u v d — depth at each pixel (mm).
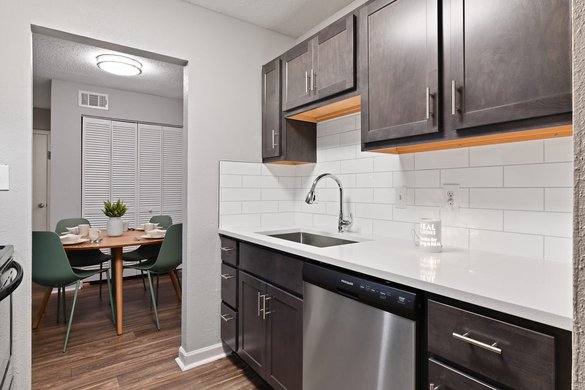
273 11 2242
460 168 1526
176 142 4664
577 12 440
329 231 2141
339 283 1267
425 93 1296
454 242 1544
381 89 1481
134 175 4328
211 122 2215
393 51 1428
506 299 805
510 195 1347
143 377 1983
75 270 2730
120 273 2635
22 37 1587
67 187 3838
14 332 1546
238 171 2336
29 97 1600
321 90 1830
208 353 2191
